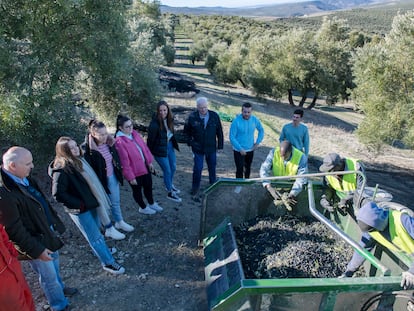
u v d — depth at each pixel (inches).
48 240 133.7
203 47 2001.7
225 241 167.9
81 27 321.4
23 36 294.5
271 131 641.0
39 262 136.3
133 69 446.0
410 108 468.4
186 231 219.3
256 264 159.2
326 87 1110.4
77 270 176.2
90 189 160.1
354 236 168.9
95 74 367.6
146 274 178.7
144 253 194.2
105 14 323.3
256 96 1197.1
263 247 169.0
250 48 1216.2
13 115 230.4
